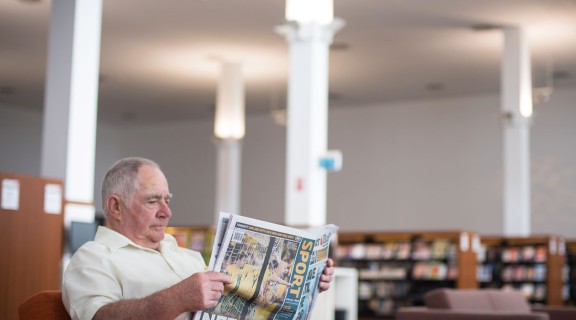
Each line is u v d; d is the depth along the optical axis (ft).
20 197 21.77
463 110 56.70
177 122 66.54
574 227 52.60
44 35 43.32
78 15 26.86
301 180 31.19
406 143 58.18
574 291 45.34
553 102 53.83
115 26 42.04
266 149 62.69
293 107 31.60
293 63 31.71
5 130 61.67
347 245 41.04
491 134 55.62
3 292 21.12
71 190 25.90
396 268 39.75
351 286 30.37
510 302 25.38
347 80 52.39
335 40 44.04
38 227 22.25
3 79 53.36
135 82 53.67
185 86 54.49
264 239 9.46
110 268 9.74
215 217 64.28
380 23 41.19
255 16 40.24
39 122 63.57
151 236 10.24
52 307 9.45
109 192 10.21
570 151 53.16
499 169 55.16
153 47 45.73
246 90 55.31
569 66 48.14
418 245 39.47
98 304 9.16
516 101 41.22
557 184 53.26
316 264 9.82
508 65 41.55
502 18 40.09
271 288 9.45
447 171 56.70
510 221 41.52
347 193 59.62
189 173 65.62
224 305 9.36
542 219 53.42
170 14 40.14
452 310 23.12
